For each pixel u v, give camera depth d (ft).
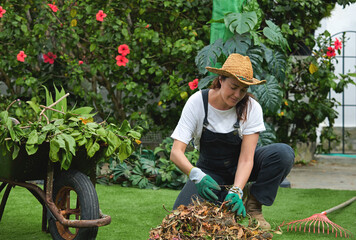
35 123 7.38
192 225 6.27
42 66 17.66
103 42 16.85
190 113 8.00
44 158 7.74
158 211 11.02
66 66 16.72
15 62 16.52
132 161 15.49
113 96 18.26
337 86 19.45
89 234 7.54
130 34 17.13
